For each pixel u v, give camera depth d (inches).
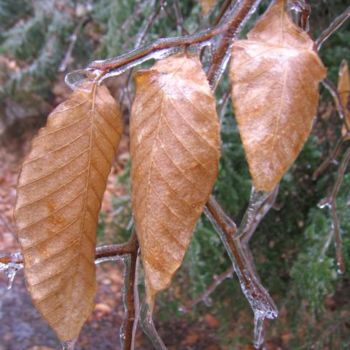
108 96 7.3
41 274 7.0
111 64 7.2
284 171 6.0
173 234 6.3
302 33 6.7
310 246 41.0
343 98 16.5
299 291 42.9
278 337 50.5
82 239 7.1
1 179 83.0
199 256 44.8
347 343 43.4
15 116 78.3
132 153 6.6
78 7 67.7
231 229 9.0
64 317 7.1
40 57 69.4
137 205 6.4
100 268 69.0
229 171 41.4
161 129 6.4
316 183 45.0
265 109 6.1
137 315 8.9
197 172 6.3
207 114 6.4
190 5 43.6
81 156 7.1
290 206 46.3
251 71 6.2
